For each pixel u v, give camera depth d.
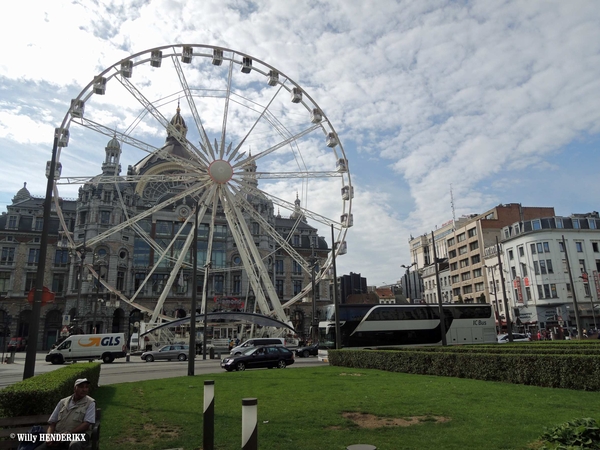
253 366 32.00
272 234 55.22
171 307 85.25
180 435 11.55
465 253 105.44
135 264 84.94
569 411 13.31
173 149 95.50
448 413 13.48
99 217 80.94
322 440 10.86
